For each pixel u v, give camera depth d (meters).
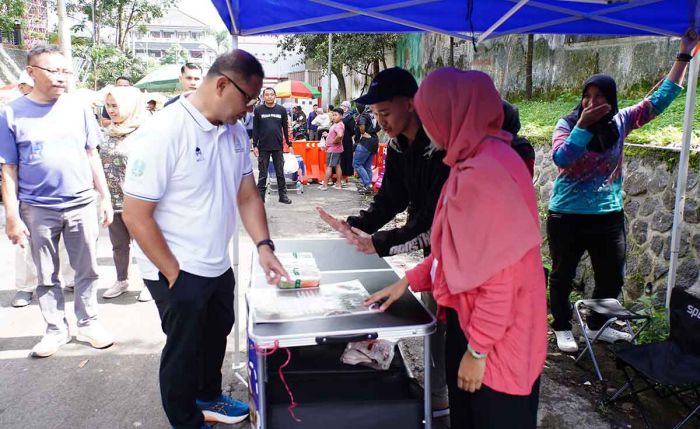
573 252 3.63
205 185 2.38
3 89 11.67
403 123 2.39
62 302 3.82
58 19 9.19
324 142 11.83
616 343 3.12
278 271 2.48
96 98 9.66
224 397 2.98
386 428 2.23
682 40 3.39
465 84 1.79
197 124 2.32
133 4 31.92
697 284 3.71
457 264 1.80
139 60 32.38
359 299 2.41
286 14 3.14
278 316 2.21
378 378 2.44
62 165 3.49
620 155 3.44
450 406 2.21
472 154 1.81
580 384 3.36
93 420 3.02
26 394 3.27
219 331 2.77
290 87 21.98
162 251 2.31
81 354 3.78
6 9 26.61
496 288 1.74
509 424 1.91
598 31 3.64
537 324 1.88
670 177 4.02
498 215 1.70
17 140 3.38
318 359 2.57
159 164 2.23
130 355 3.78
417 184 2.47
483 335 1.79
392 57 19.58
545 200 5.66
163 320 2.51
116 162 4.43
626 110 3.52
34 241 3.58
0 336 4.04
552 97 9.68
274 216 8.34
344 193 10.50
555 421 2.98
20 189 3.49
